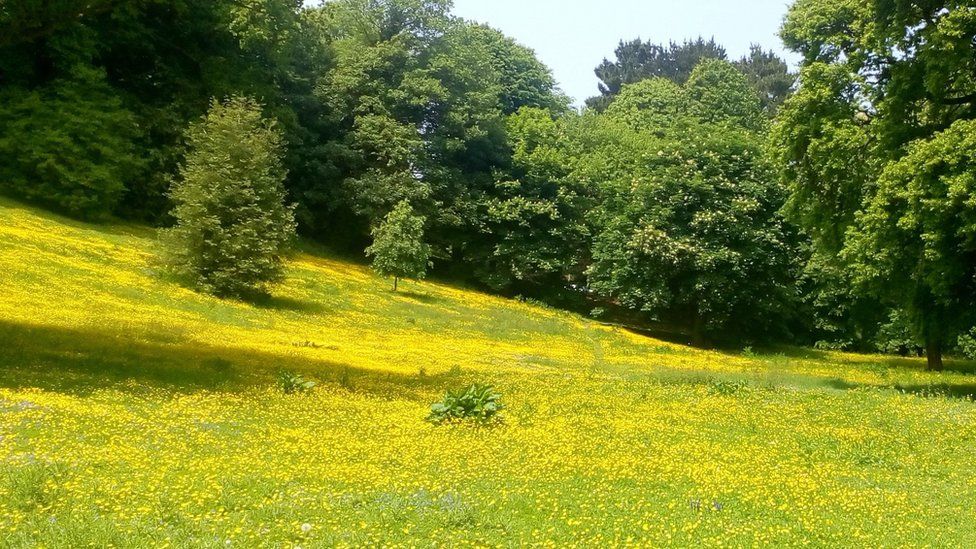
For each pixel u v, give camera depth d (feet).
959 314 85.56
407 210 156.66
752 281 162.71
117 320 74.23
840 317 175.01
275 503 27.43
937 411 61.62
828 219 94.73
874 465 43.60
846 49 95.66
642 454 41.91
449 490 30.86
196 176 110.42
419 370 77.51
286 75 181.68
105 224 132.05
